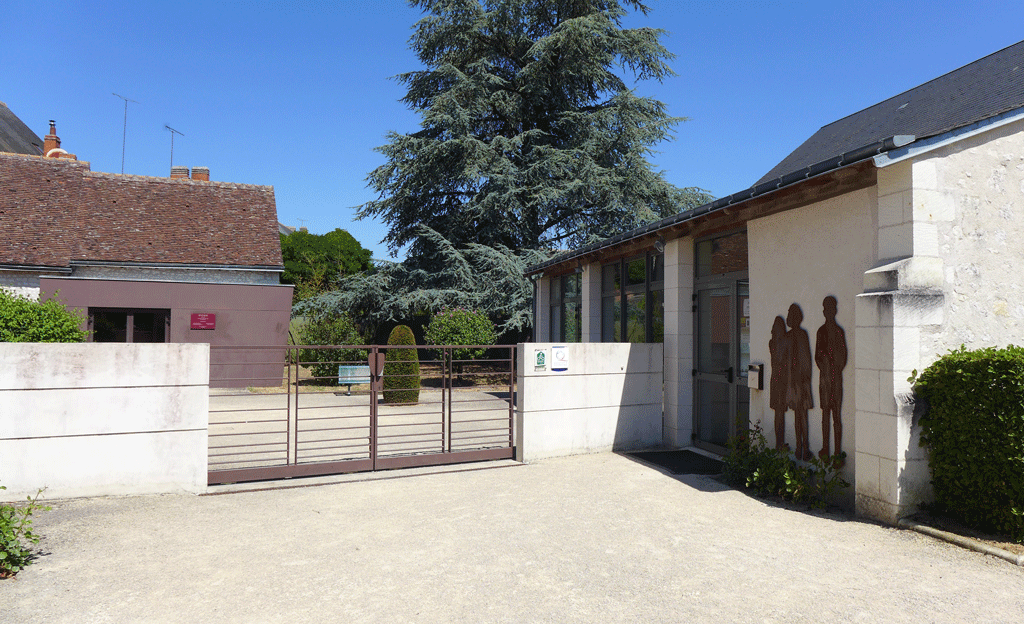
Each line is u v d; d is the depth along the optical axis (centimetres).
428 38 2217
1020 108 534
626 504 566
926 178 502
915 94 977
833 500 571
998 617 335
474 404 1341
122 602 355
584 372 805
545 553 438
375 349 714
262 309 1716
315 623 331
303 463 724
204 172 2217
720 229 780
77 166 1941
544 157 2058
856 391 526
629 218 2078
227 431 986
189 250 1777
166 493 603
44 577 392
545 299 1426
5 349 553
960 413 463
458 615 340
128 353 592
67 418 572
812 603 354
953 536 452
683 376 845
